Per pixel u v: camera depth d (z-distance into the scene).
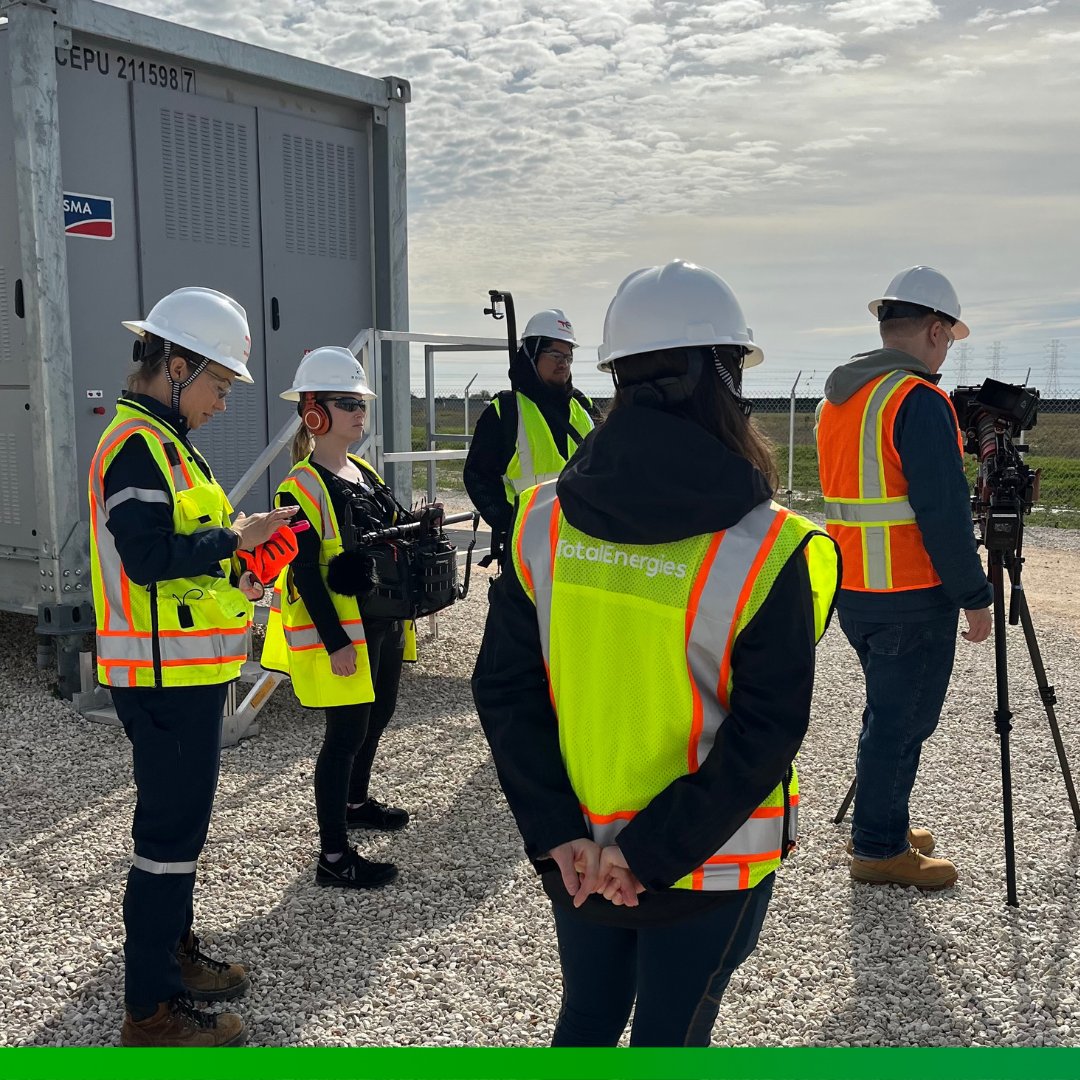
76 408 5.86
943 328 3.62
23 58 5.38
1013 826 4.07
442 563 3.83
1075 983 3.21
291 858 4.02
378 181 7.34
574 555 1.70
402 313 7.45
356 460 4.07
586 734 1.68
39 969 3.25
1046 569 11.05
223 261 6.52
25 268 5.55
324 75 6.84
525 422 4.74
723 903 1.68
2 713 5.73
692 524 1.56
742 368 1.72
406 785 4.79
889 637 3.63
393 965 3.29
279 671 4.01
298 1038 2.89
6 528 6.04
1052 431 25.44
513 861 4.03
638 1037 1.72
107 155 5.90
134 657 2.65
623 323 1.67
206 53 6.18
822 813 4.52
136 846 2.72
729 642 1.59
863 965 3.31
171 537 2.57
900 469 3.52
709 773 1.56
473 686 1.83
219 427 6.60
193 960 3.09
